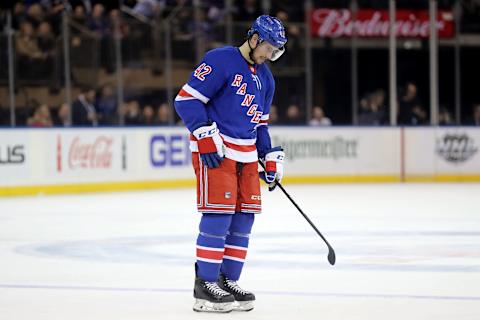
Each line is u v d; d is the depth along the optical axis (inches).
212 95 280.2
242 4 1029.8
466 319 259.0
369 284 329.1
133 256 418.6
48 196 812.6
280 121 994.7
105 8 980.6
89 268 378.6
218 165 277.3
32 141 820.0
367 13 1094.4
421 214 623.8
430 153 1016.2
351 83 1073.5
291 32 1000.2
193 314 273.3
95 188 861.2
